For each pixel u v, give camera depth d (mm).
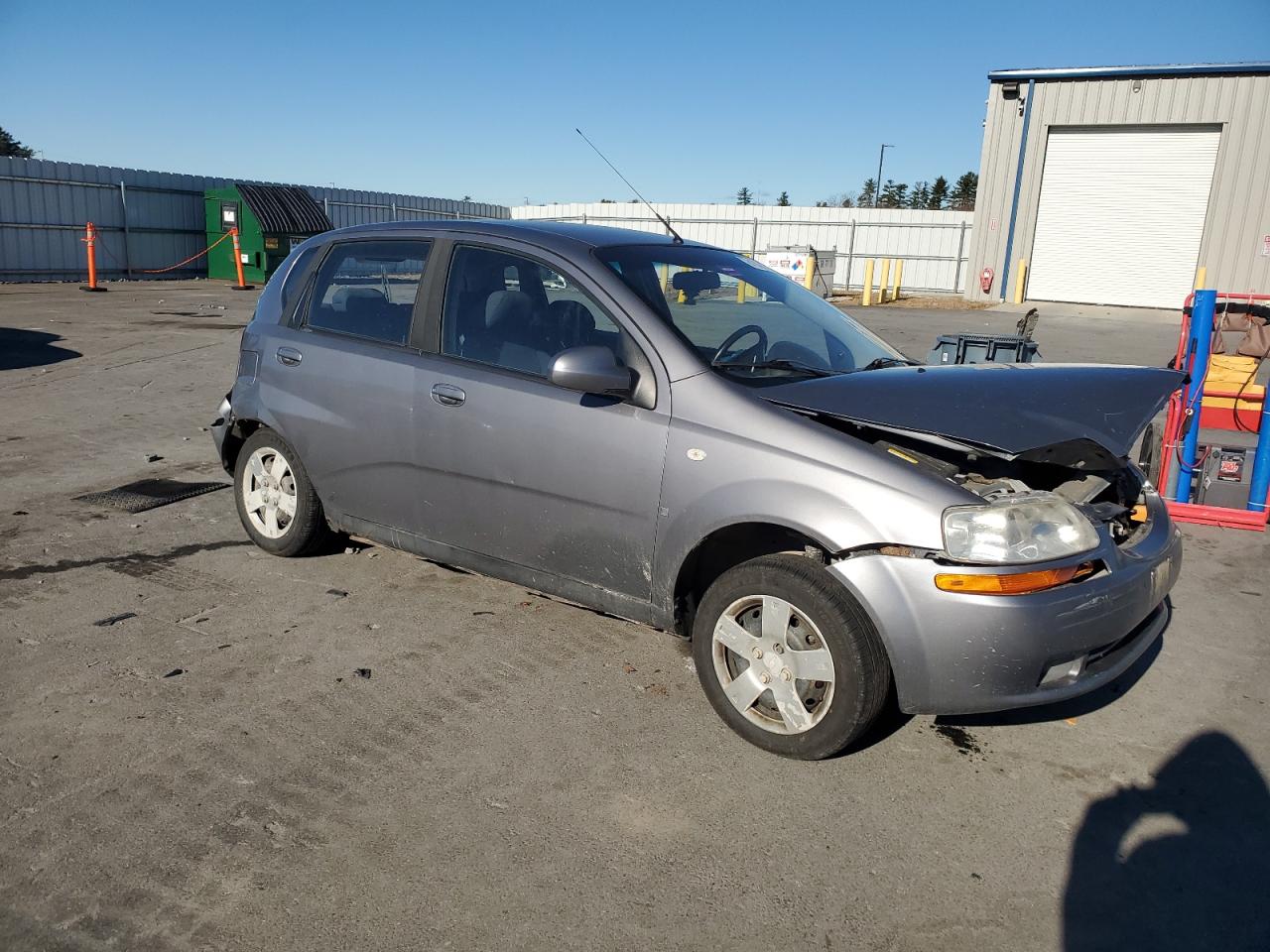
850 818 2877
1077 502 3273
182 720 3273
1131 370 3537
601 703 3504
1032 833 2836
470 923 2387
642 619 3543
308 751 3119
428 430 3943
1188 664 4000
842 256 30922
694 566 3383
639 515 3383
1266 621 4473
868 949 2352
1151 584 3193
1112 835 2836
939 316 22172
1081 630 2904
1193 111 23141
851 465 2984
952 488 2920
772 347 3699
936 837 2803
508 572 3887
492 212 36156
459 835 2725
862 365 3895
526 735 3271
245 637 3941
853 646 2951
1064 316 22844
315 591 4441
